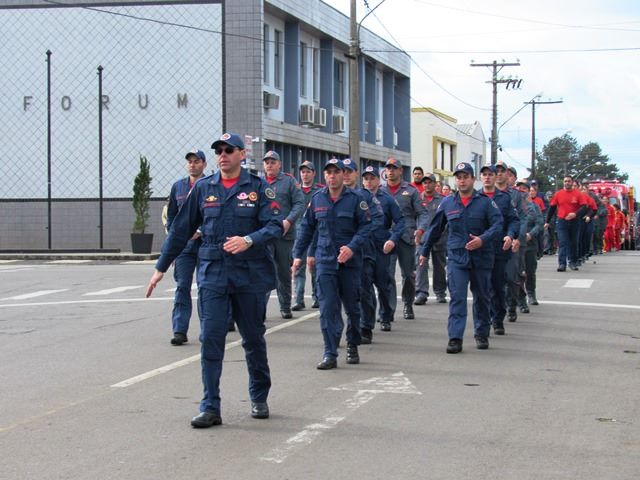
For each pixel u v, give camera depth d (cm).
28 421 763
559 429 732
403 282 1409
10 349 1145
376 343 1177
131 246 3425
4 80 3562
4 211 3569
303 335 1242
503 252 1214
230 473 614
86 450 671
